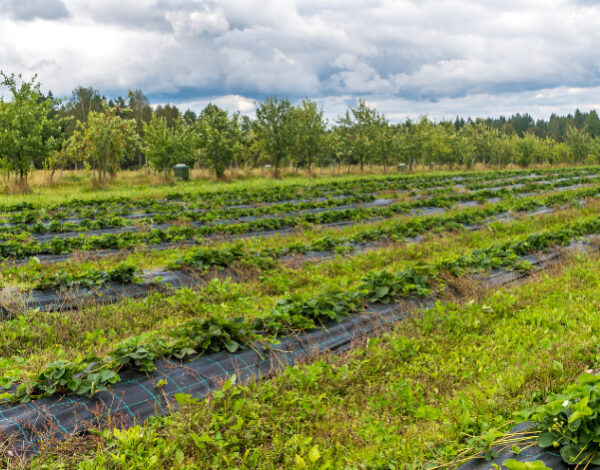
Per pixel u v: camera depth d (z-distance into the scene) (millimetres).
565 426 3887
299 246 12312
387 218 18422
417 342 6527
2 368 5879
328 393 5375
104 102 29797
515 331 6727
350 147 44188
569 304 7621
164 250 12547
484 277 9477
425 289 8469
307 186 28812
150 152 33938
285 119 36906
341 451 4332
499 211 19125
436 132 53000
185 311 8266
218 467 4160
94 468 4035
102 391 5148
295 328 6996
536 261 10922
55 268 10422
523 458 3852
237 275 10461
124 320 7695
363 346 6531
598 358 5648
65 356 6188
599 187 26250
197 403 4781
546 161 66250
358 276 10148
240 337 6441
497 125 135250
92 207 19750
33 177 28312
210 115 35344
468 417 4523
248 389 5238
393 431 4598
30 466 4051
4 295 8023
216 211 18359
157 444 4430
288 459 4180
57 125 26016
